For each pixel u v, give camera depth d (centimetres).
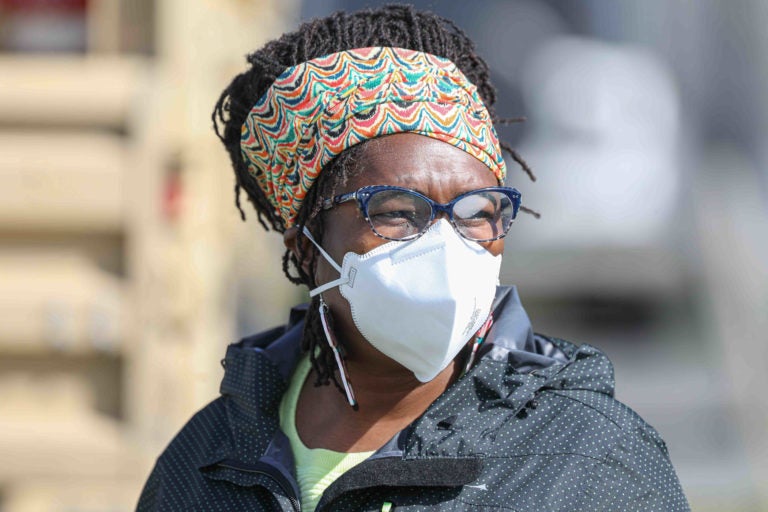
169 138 1305
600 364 666
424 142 654
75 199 1229
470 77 712
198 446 739
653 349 2355
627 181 2597
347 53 672
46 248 1238
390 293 644
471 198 650
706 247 2552
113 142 1239
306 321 705
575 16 2752
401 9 699
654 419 2014
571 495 615
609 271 2533
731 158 2766
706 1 2802
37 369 1238
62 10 1345
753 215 2652
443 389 686
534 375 652
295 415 720
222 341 1416
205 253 1335
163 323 1284
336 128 663
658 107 2697
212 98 1364
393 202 647
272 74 700
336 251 670
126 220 1228
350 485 629
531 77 2705
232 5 1443
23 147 1235
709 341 2333
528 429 640
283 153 694
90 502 1228
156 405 1253
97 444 1225
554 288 2534
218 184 1377
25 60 1301
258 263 1614
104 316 1226
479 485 623
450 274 637
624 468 628
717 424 1986
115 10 1327
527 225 2589
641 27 2752
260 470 683
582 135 2648
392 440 649
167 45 1308
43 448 1227
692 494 1738
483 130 668
